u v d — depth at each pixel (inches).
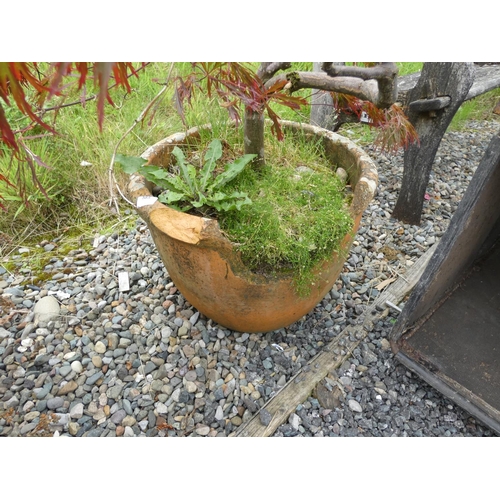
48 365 56.1
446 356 56.5
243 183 54.8
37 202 78.3
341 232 47.0
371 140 113.8
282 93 41.0
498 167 43.0
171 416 51.6
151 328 60.7
